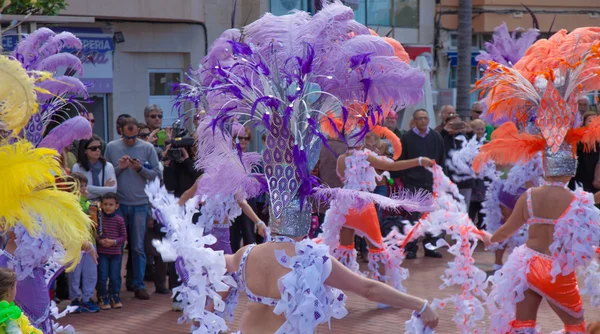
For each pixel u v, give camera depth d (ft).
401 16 66.85
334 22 13.75
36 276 18.45
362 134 13.82
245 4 53.72
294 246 12.81
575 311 18.60
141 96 51.11
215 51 14.53
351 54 13.50
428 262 35.76
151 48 50.90
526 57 20.61
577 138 18.97
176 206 13.56
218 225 23.26
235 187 14.51
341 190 13.14
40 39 19.56
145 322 24.99
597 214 18.56
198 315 13.10
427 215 20.24
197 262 13.12
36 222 12.89
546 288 18.42
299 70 12.98
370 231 25.85
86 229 13.66
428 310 12.46
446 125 39.60
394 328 24.17
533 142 20.24
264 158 13.12
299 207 12.89
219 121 14.15
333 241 25.63
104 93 49.47
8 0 31.17
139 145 29.43
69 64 19.38
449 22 69.41
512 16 70.95
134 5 48.52
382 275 26.66
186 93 14.56
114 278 26.91
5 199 12.67
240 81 13.12
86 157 27.81
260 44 13.84
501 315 19.07
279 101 12.87
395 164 24.26
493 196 30.86
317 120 13.39
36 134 18.35
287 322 12.24
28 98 12.71
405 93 13.65
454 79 70.13
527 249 18.93
